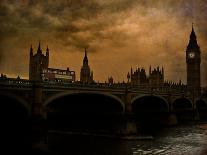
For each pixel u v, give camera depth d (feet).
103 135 298.15
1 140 220.23
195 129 385.09
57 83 241.35
